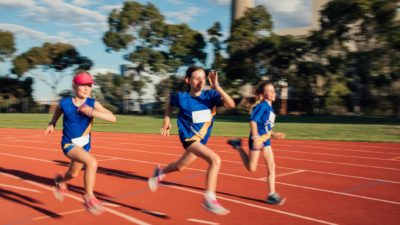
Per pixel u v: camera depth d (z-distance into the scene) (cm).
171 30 4534
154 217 527
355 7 3183
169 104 542
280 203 591
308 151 1196
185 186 709
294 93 4019
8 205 582
